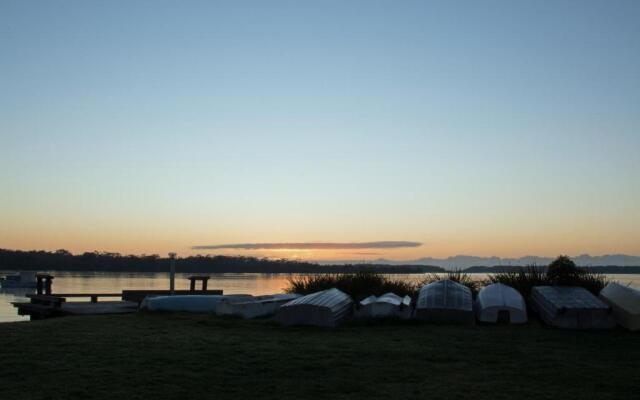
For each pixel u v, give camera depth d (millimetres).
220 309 13484
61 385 6598
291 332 10945
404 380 7062
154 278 86000
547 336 10500
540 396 6387
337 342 9672
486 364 8023
